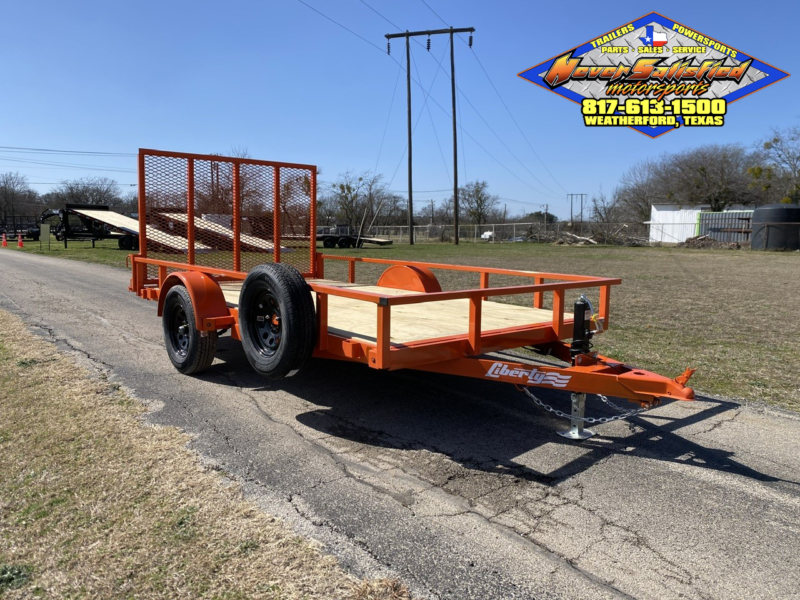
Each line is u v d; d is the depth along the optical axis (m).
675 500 3.21
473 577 2.49
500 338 4.30
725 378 5.77
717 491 3.33
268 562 2.55
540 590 2.41
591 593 2.40
